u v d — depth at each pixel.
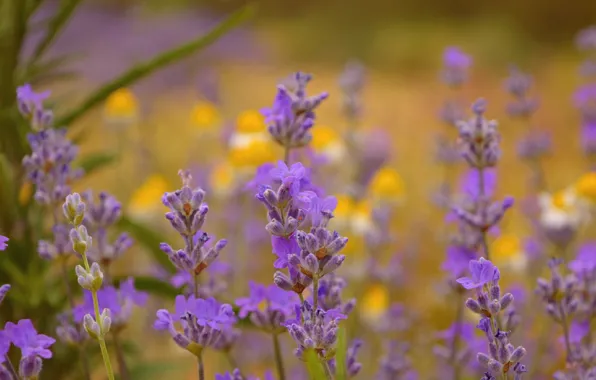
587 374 0.58
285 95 0.56
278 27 4.21
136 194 1.03
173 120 2.09
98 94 0.62
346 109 0.96
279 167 0.53
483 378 0.53
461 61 0.79
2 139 0.63
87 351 0.64
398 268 0.91
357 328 0.75
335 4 4.29
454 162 1.03
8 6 0.64
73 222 0.53
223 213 0.94
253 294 0.56
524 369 0.53
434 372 0.84
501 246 0.90
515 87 0.98
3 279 0.64
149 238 0.67
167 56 0.62
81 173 0.59
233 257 0.90
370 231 0.82
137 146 1.31
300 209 0.53
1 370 0.52
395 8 4.23
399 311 0.85
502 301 0.53
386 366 0.70
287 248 0.53
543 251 0.81
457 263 0.62
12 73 0.64
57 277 0.64
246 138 0.84
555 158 1.86
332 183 0.95
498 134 0.59
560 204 0.80
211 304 0.53
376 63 3.69
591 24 3.95
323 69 3.45
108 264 0.59
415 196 1.51
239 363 0.79
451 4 4.19
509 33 3.69
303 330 0.52
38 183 0.58
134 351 0.66
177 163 1.63
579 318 0.60
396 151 1.79
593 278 0.60
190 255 0.53
